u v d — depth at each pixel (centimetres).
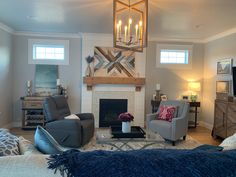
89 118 462
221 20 417
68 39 576
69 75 580
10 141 162
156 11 367
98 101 577
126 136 326
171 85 605
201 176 112
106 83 568
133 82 574
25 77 566
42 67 569
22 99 517
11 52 545
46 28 514
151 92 602
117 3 297
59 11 380
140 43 297
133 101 588
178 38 593
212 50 569
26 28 519
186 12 371
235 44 477
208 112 585
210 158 120
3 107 504
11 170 103
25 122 532
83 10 372
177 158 117
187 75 608
